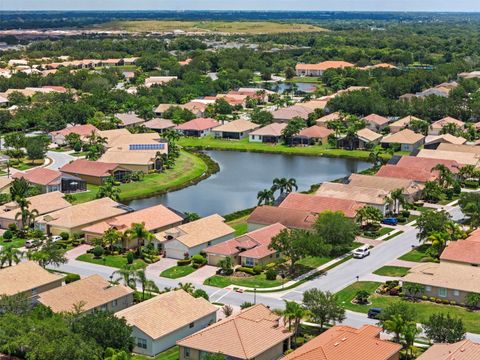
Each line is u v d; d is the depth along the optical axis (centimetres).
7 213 17538
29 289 12500
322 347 9575
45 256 13938
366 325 10888
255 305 11375
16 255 14138
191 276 14188
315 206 17550
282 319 11350
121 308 12194
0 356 9931
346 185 19138
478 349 9681
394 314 10638
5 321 10200
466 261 13925
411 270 13438
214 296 13038
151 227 16438
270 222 16525
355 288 13350
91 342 9862
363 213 17012
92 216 17038
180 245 15225
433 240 14738
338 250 15425
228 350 10044
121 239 15650
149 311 11175
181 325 11144
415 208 19112
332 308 11094
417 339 10975
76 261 15038
